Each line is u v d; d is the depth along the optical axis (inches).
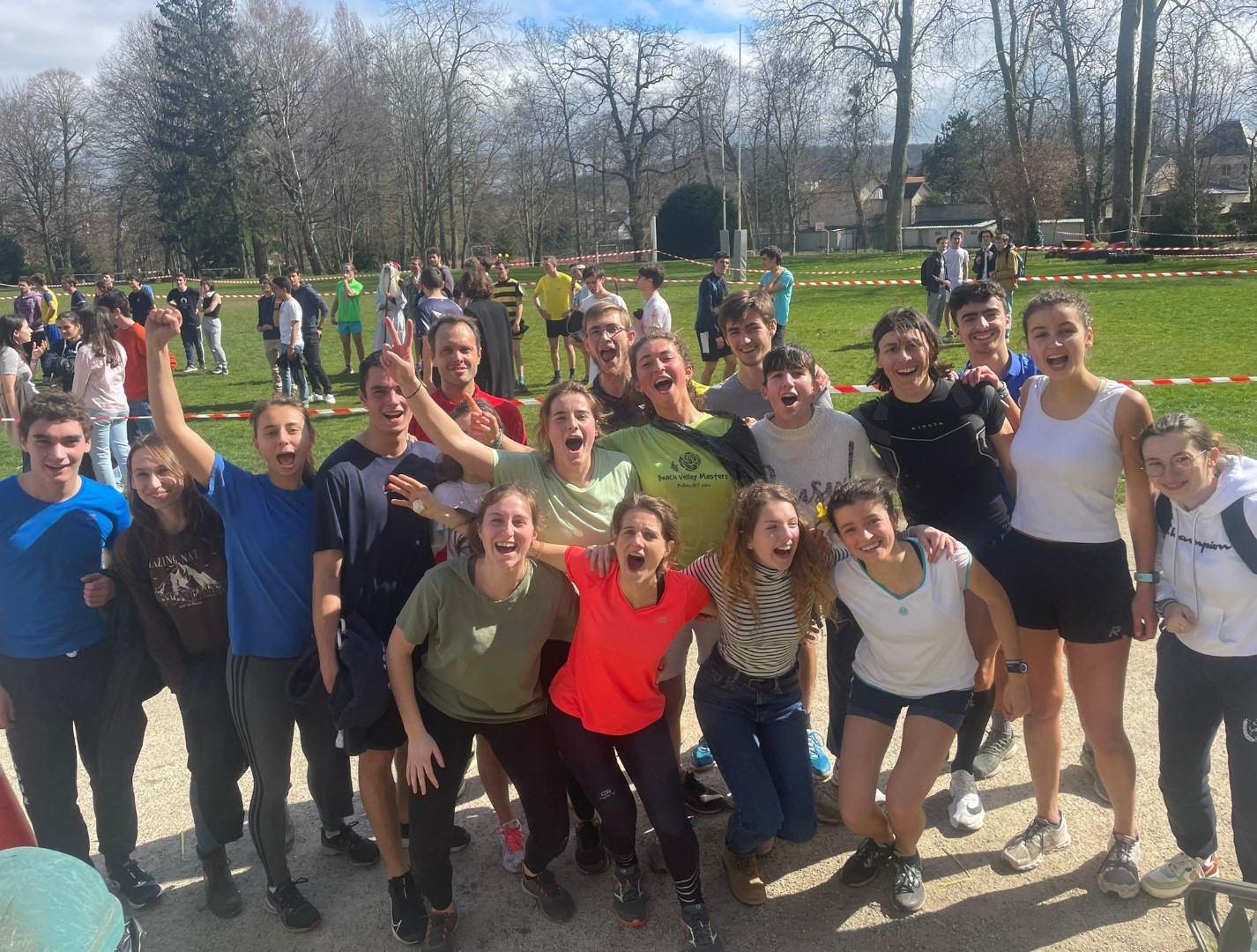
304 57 2089.1
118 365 322.3
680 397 136.8
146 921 129.6
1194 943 116.1
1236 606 109.5
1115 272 962.7
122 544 122.2
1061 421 122.5
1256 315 644.1
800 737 128.2
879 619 120.5
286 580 121.0
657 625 116.0
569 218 2561.5
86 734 129.6
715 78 2198.6
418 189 2137.1
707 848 141.4
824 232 2721.5
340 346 780.6
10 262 2143.2
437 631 116.8
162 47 2074.3
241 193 2079.2
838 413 139.0
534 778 121.6
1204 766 119.3
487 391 349.1
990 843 138.4
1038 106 1752.0
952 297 154.9
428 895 119.6
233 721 124.0
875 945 119.3
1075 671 126.5
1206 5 1212.5
